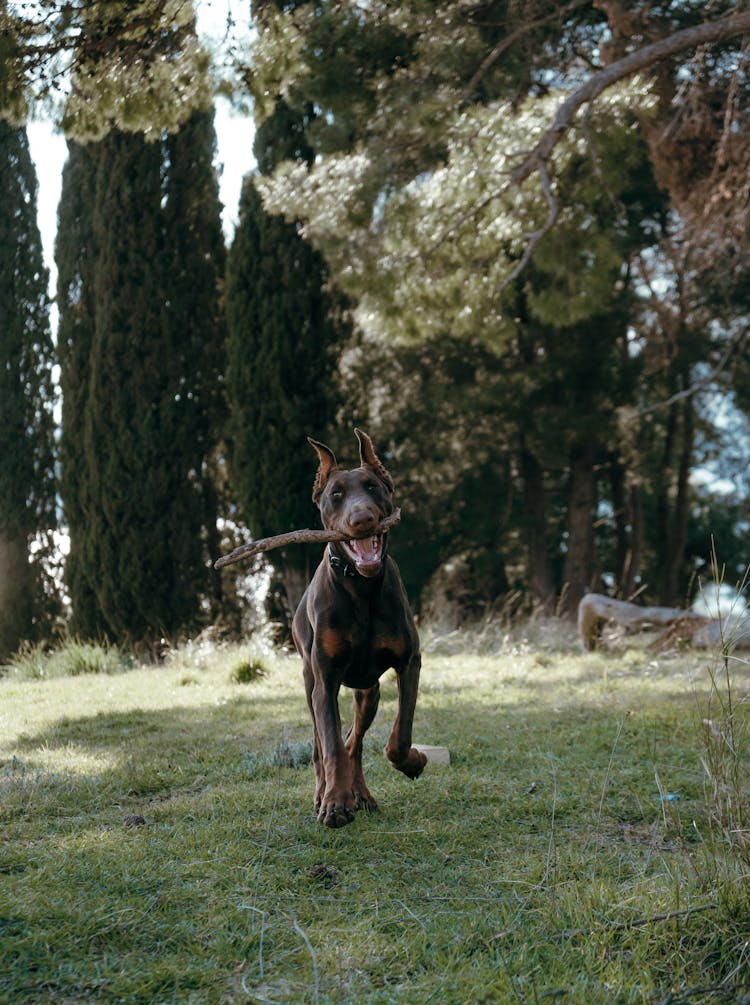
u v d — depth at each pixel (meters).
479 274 12.80
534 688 9.21
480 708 8.05
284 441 15.64
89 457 15.89
